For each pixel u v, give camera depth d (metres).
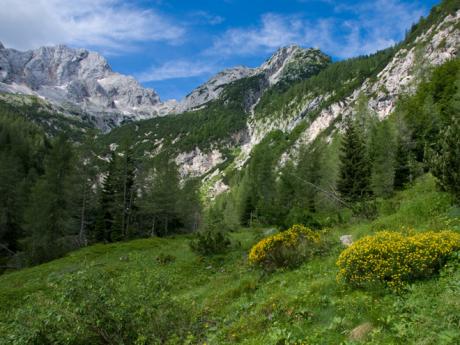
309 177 64.94
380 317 7.83
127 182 64.62
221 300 14.26
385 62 154.00
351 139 52.19
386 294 9.05
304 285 12.09
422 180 25.25
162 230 71.12
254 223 51.03
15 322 10.64
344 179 50.66
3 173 61.12
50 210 50.78
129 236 59.59
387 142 50.31
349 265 10.26
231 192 135.25
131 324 10.61
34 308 10.54
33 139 124.75
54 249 42.69
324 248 16.14
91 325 10.42
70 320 10.20
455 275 8.53
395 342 6.75
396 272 9.36
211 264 24.12
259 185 82.88
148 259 29.12
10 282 28.61
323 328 8.46
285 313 10.13
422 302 7.92
